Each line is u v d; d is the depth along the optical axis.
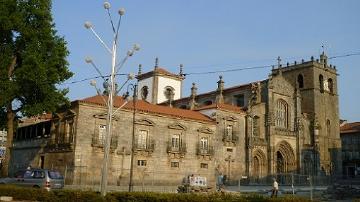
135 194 25.94
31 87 44.38
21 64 45.00
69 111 52.72
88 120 51.62
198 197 25.92
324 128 87.19
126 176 53.34
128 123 54.75
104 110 52.97
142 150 55.31
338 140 90.50
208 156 62.69
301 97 88.50
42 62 43.31
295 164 78.12
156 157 56.78
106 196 25.89
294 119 80.38
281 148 76.56
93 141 51.31
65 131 52.91
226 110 67.25
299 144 79.12
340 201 42.34
